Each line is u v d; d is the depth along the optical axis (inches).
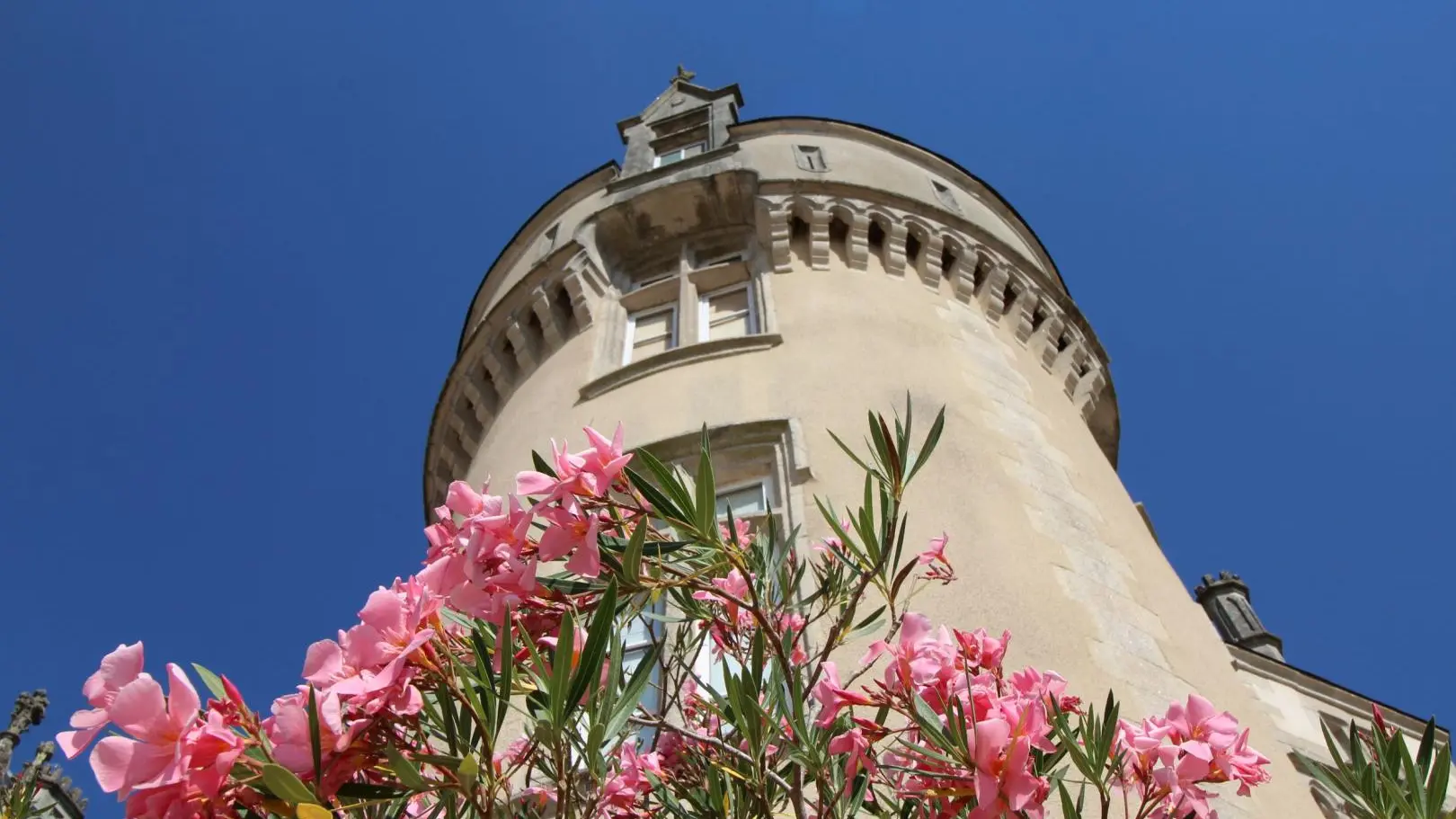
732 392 366.3
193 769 83.0
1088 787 213.8
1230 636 770.2
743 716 121.9
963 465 331.9
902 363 386.9
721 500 324.8
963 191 585.3
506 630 98.6
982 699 117.2
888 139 586.2
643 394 382.3
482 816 96.0
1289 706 404.8
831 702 126.0
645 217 499.8
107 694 85.5
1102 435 544.1
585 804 117.7
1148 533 395.2
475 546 106.0
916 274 473.4
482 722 96.8
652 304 470.0
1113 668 265.4
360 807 103.0
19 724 637.9
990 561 285.7
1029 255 541.0
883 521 134.1
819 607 253.6
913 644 127.3
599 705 101.5
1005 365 430.9
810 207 474.0
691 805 147.9
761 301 432.1
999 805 101.0
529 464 391.9
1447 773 121.6
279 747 87.0
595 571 104.4
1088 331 534.0
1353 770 132.3
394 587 110.3
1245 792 123.6
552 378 447.8
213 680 93.0
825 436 333.4
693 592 156.3
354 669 94.1
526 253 595.5
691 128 628.4
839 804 122.6
